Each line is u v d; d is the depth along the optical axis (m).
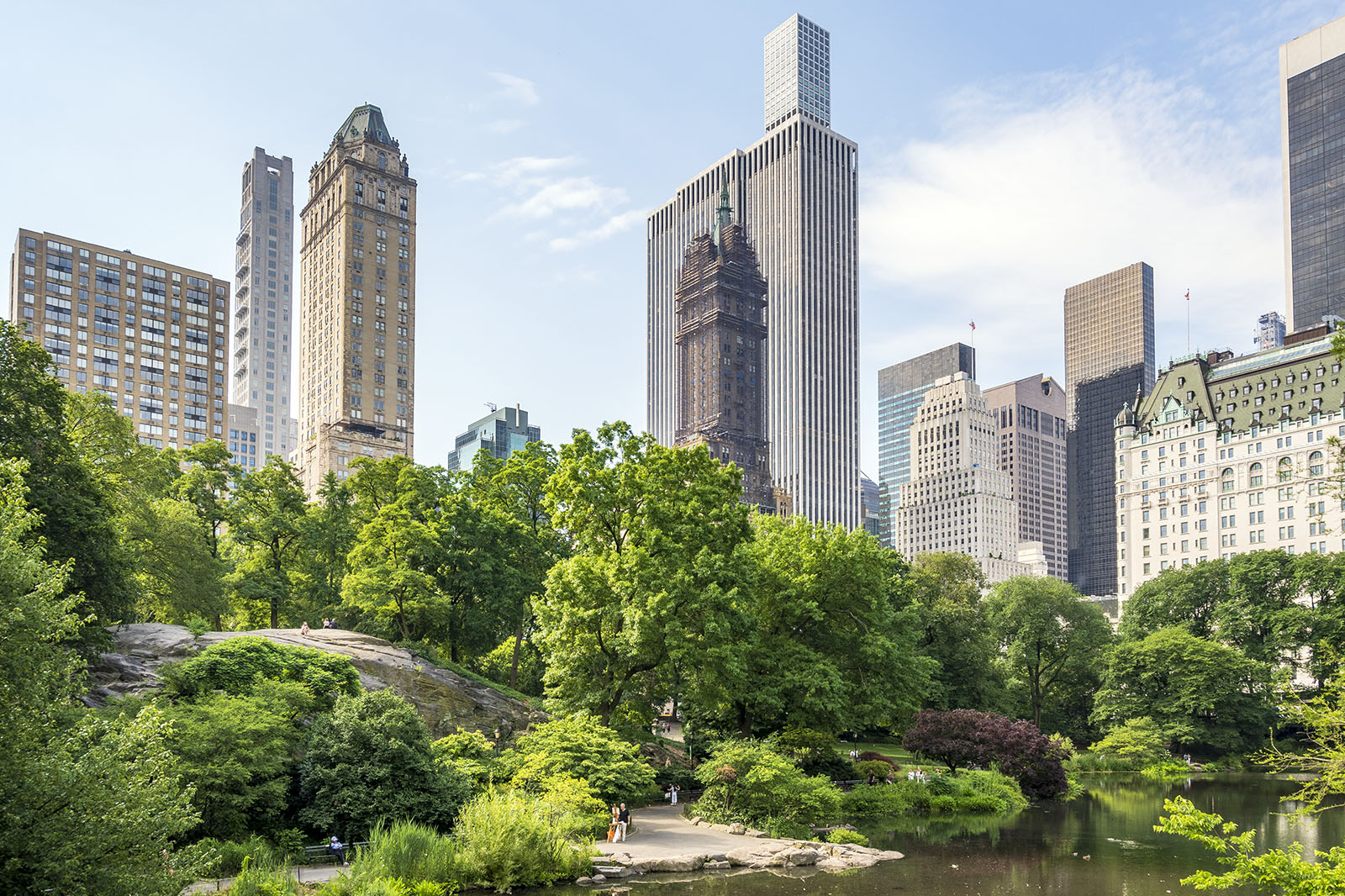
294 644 54.72
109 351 171.00
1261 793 74.94
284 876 31.23
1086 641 114.06
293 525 80.88
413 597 71.62
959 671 98.88
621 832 44.16
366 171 193.00
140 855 21.61
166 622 67.44
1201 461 173.88
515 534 77.94
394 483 85.06
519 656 81.75
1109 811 62.00
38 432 48.06
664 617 56.06
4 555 20.89
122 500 61.97
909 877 39.78
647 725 62.47
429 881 33.97
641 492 59.38
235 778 35.94
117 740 22.64
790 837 47.66
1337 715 24.20
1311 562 113.44
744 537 63.31
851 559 71.19
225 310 186.75
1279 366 167.75
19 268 163.38
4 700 20.69
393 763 40.12
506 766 46.56
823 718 66.75
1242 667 102.12
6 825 19.78
